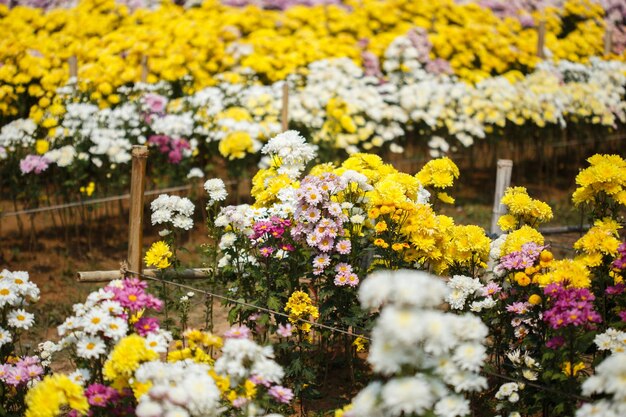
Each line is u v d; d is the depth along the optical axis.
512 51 11.35
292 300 4.58
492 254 4.92
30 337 6.18
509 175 6.16
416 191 5.11
